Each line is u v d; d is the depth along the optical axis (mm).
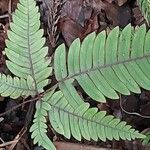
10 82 492
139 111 571
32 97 496
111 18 617
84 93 576
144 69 446
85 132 467
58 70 482
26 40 483
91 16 617
